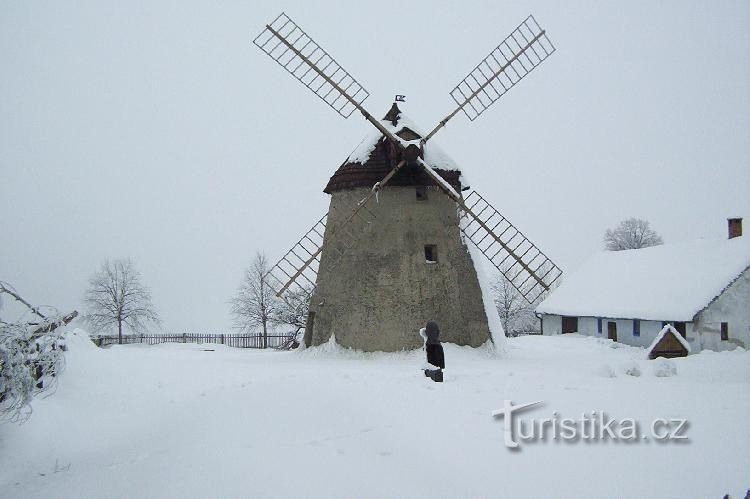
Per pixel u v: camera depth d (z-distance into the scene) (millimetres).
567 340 38594
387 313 23328
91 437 12867
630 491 8727
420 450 9680
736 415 11562
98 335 54531
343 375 15367
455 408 11664
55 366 15352
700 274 37531
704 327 34750
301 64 25391
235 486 8680
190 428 11367
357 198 24672
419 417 11062
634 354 28375
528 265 24469
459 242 24734
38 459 11898
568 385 14047
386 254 23922
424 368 15297
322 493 8391
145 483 9234
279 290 25219
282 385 13000
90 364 18406
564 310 45312
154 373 18141
